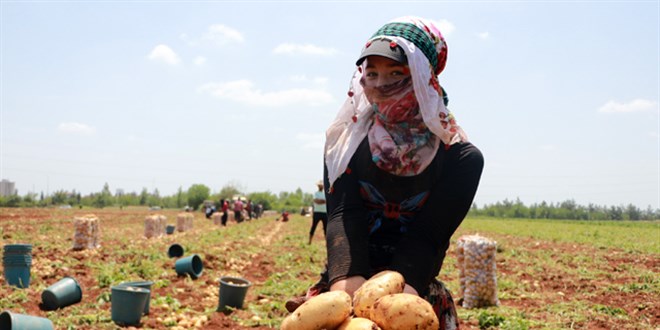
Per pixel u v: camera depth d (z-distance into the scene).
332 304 2.05
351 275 2.34
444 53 2.53
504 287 12.38
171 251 16.80
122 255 15.77
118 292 8.09
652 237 33.09
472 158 2.47
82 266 13.45
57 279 11.86
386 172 2.45
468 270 9.82
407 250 2.39
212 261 15.55
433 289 2.61
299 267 16.22
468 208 2.47
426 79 2.32
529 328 8.31
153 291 11.19
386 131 2.44
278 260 17.53
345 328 2.01
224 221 39.81
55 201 94.44
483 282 9.70
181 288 11.67
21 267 10.63
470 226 51.72
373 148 2.43
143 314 8.85
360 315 2.11
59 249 16.80
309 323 2.05
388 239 2.57
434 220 2.43
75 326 7.62
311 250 20.64
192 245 20.55
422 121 2.42
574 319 8.85
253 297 11.07
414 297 2.00
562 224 59.66
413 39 2.38
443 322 2.62
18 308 8.83
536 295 11.32
